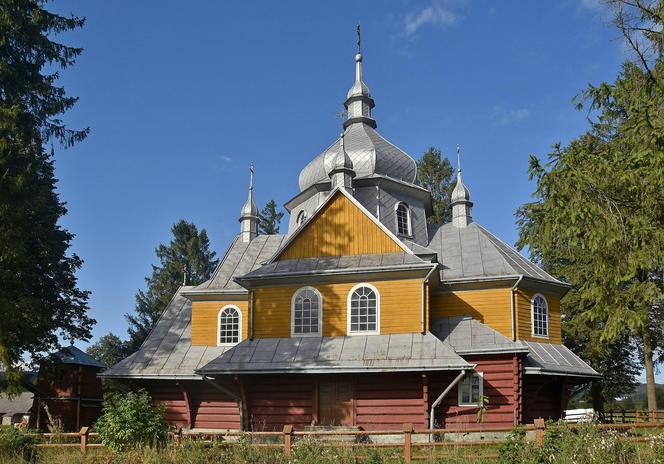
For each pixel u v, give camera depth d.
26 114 25.05
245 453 17.08
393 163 34.50
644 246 13.55
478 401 25.17
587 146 15.73
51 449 19.11
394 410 24.95
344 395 25.62
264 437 24.09
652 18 14.12
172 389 29.62
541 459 14.53
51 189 36.03
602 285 14.53
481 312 28.80
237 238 36.28
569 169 13.81
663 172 13.26
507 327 28.27
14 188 23.12
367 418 25.09
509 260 30.05
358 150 34.38
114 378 29.20
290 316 26.91
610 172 13.88
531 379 27.05
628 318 14.22
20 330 26.66
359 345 25.39
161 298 64.19
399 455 16.75
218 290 31.61
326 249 27.67
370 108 38.66
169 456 17.12
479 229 32.34
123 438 17.92
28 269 33.28
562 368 27.44
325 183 34.00
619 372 41.28
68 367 42.25
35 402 41.78
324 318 26.50
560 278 37.47
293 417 25.70
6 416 52.88
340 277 26.62
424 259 28.41
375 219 27.42
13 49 24.86
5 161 22.91
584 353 38.16
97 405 43.75
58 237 37.12
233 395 26.47
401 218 33.28
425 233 33.53
